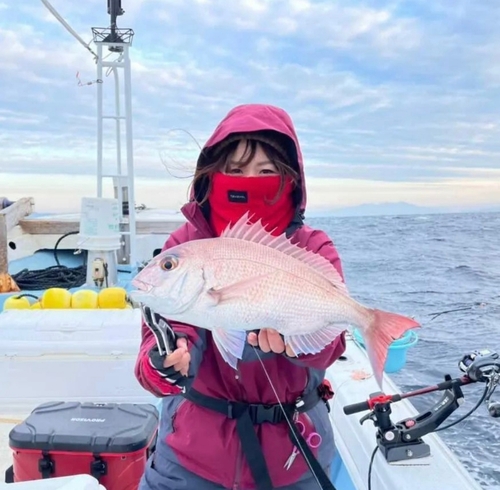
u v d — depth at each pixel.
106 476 2.23
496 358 2.16
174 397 1.86
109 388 3.20
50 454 2.25
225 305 1.38
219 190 1.79
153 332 1.43
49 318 3.30
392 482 2.05
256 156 1.75
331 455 1.85
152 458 1.88
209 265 1.38
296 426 1.72
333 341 1.52
